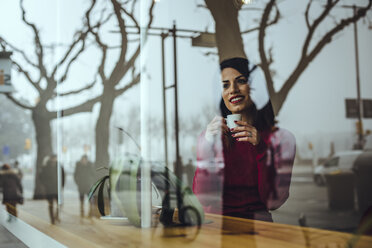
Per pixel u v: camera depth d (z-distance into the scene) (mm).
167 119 4547
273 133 1321
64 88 4734
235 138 1270
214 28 4672
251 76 1421
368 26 5996
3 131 8250
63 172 3178
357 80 7098
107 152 5184
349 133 7250
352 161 6504
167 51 4445
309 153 7246
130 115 4805
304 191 6512
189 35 4551
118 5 4676
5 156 8297
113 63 4926
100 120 5227
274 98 5508
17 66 6301
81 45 4613
